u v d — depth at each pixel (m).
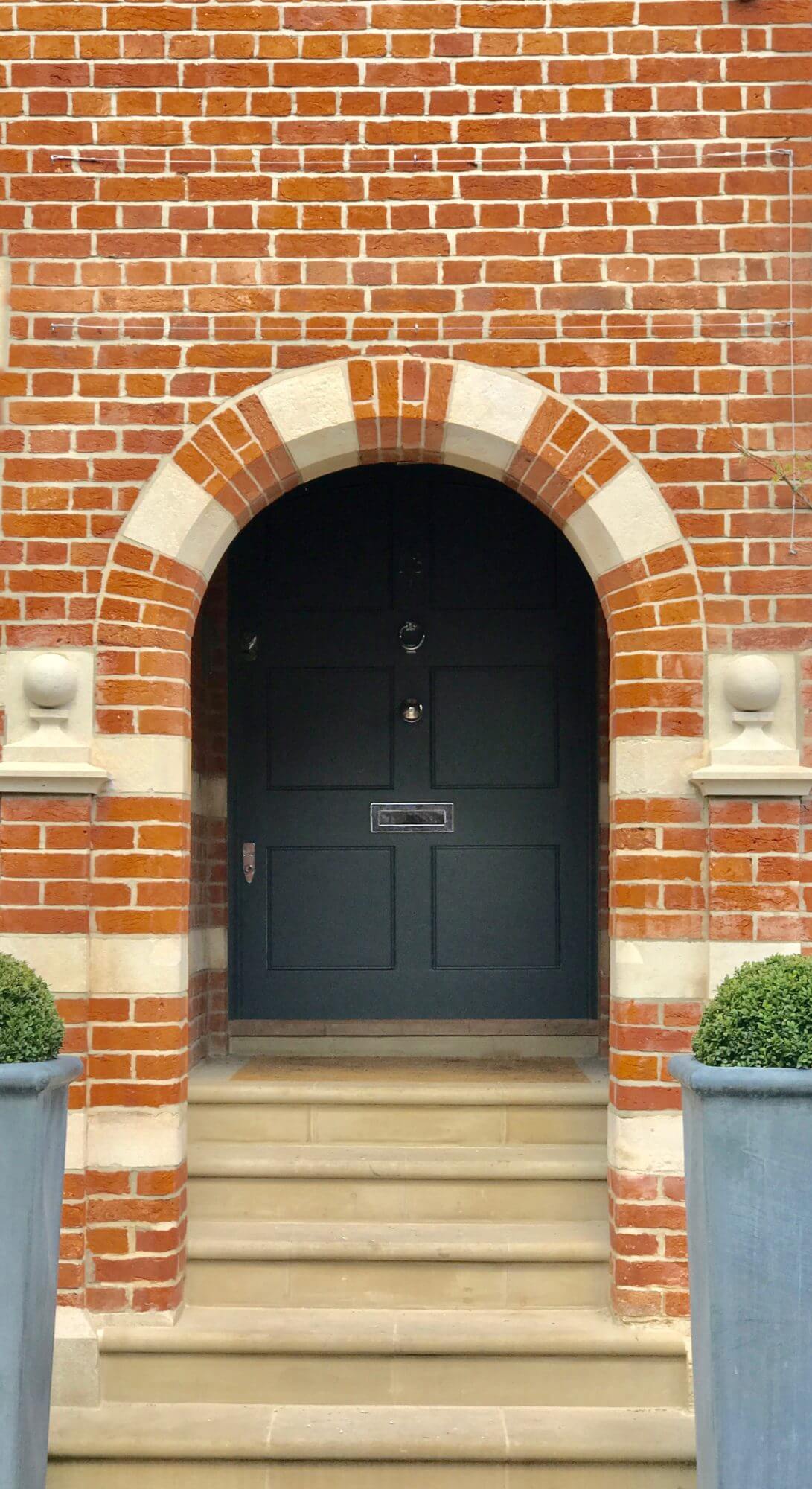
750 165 4.67
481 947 6.07
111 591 4.62
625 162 4.68
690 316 4.65
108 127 4.70
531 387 4.64
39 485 4.64
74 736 4.59
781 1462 3.38
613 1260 4.58
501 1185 5.00
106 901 4.55
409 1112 5.29
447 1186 5.00
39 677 4.50
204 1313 4.64
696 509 4.62
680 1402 4.43
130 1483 4.19
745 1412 3.40
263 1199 5.01
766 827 4.52
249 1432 4.25
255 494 4.75
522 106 4.69
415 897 6.10
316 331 4.66
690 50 4.69
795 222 4.66
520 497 6.11
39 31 4.71
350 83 4.70
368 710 6.12
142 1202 4.51
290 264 4.67
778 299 4.65
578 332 4.65
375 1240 4.78
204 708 6.10
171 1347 4.44
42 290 4.68
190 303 4.68
